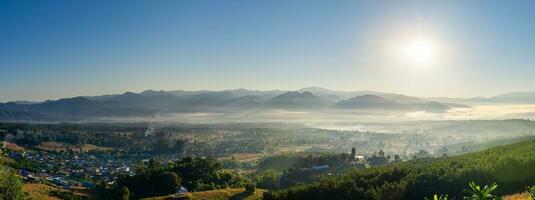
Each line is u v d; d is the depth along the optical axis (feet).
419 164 190.70
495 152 190.29
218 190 300.40
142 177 347.56
